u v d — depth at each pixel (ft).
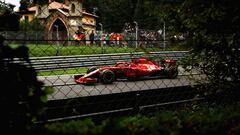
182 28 9.51
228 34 8.95
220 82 10.37
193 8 8.62
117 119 5.46
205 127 6.30
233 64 9.86
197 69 11.24
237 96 10.03
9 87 6.17
